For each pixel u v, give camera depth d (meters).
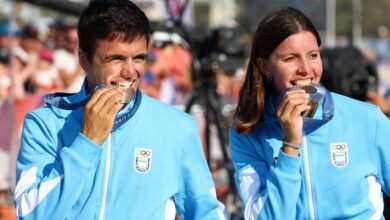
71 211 6.95
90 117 6.77
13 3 16.33
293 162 7.28
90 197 7.02
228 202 12.77
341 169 7.59
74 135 7.18
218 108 13.54
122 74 6.89
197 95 13.63
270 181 7.36
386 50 28.45
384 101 12.70
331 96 7.78
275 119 7.73
